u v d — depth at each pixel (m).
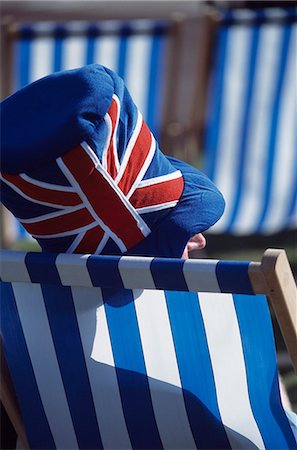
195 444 3.59
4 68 7.48
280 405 3.40
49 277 3.27
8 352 3.64
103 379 3.56
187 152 7.60
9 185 3.25
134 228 3.30
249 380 3.41
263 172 7.50
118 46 7.64
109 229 3.29
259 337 3.33
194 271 3.02
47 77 3.28
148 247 3.35
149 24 7.54
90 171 3.16
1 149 3.18
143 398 3.55
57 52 7.65
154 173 3.33
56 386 3.64
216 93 7.50
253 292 2.98
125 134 3.28
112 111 3.20
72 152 3.13
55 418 3.73
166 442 3.63
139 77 7.72
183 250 3.40
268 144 7.52
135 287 3.17
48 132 3.13
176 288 3.10
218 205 3.48
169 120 7.63
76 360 3.57
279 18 7.28
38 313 3.52
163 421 3.58
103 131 3.17
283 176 7.48
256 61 7.40
